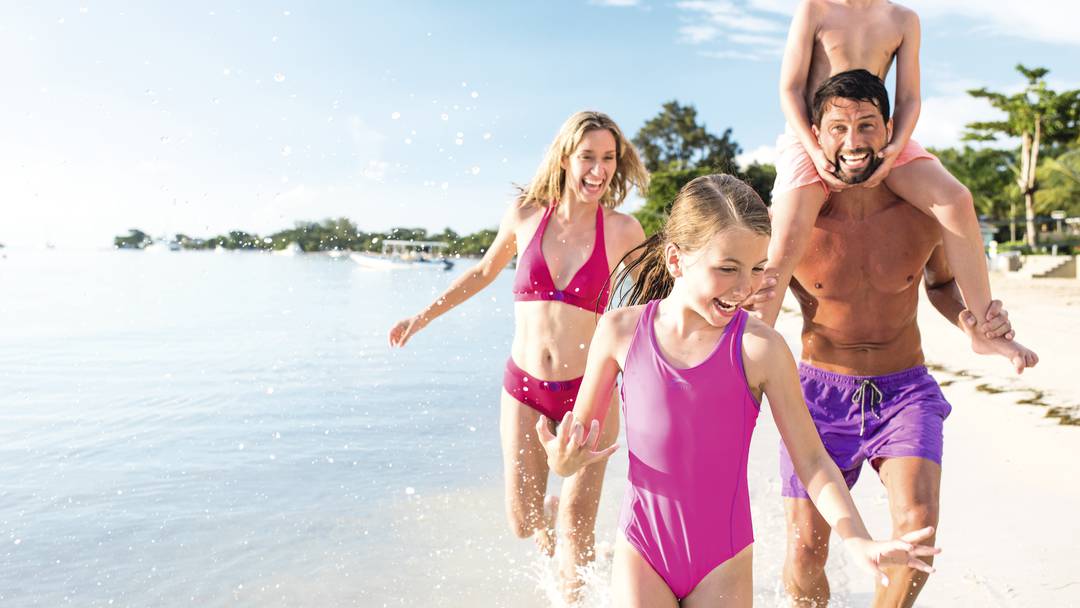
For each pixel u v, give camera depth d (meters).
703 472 2.61
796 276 3.58
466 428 7.54
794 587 3.54
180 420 7.52
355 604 3.71
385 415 8.02
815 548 3.45
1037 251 48.84
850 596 3.81
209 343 12.96
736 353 2.59
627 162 4.43
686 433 2.61
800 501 3.46
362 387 9.59
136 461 6.09
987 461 6.00
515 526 4.23
